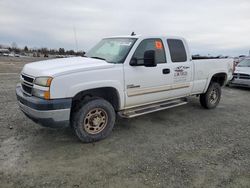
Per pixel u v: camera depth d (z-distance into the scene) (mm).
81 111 4148
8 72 17609
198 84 6266
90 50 5660
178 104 5777
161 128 5273
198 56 7469
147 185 3123
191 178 3309
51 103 3740
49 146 4180
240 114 6613
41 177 3236
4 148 4039
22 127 5012
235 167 3641
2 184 3057
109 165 3605
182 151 4145
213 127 5441
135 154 3984
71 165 3572
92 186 3072
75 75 3945
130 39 5090
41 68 4066
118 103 4656
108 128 4539
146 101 5137
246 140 4719
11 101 7234
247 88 11773
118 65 4523
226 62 7102
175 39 5676
